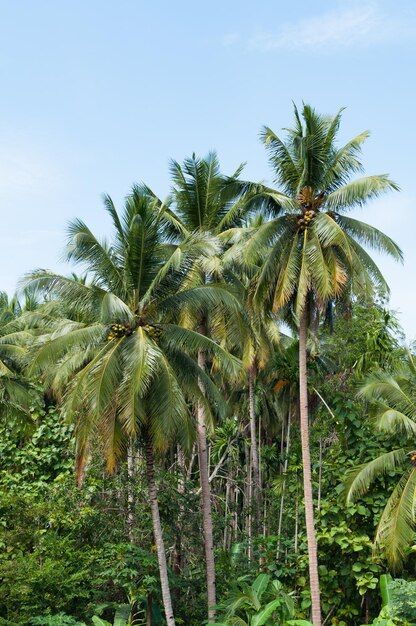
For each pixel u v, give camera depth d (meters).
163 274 21.23
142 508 26.36
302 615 24.55
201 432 26.02
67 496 27.58
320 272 23.53
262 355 29.69
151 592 23.67
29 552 26.36
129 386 20.14
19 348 30.97
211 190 28.06
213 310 25.98
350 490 23.19
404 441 25.14
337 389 27.59
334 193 24.58
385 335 29.73
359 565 24.30
